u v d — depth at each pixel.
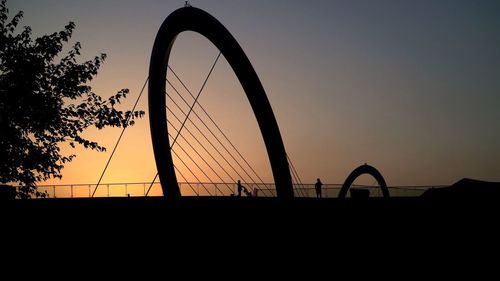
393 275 13.05
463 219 14.50
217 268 13.62
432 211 14.82
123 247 13.48
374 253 14.11
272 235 14.93
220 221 14.90
